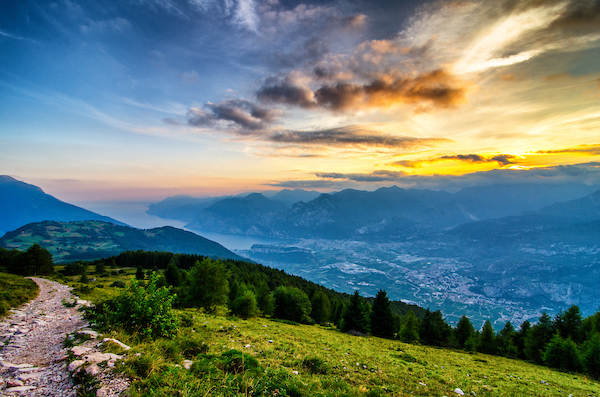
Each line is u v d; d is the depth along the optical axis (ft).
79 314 59.82
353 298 177.37
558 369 111.24
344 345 83.41
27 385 23.13
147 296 45.16
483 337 184.44
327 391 31.50
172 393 23.24
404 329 177.37
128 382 23.97
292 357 50.90
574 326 161.48
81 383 23.40
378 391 37.37
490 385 56.08
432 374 56.70
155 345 36.58
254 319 136.46
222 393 24.71
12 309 64.95
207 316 108.47
